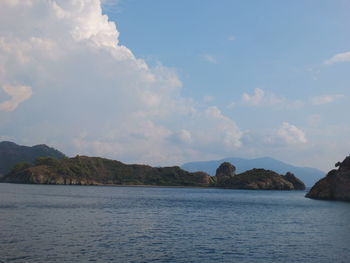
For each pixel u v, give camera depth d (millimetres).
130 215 70250
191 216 71688
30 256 31719
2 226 48531
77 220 58500
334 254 35625
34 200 105000
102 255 33094
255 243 41062
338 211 87750
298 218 70188
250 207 101500
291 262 32250
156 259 32344
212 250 36781
